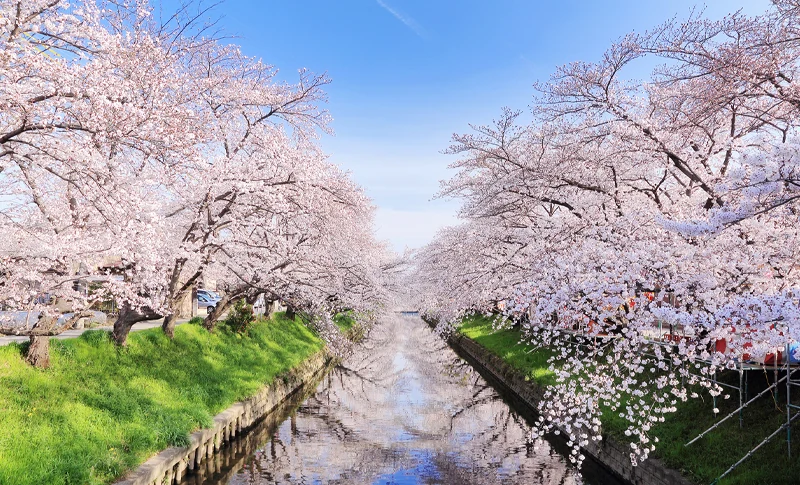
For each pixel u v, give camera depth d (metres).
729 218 5.68
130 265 9.41
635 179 12.09
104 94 6.67
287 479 10.88
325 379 22.97
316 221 15.39
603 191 11.09
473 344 28.09
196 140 8.69
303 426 15.05
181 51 10.45
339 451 12.78
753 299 5.82
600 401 11.55
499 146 12.76
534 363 17.64
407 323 61.94
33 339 9.92
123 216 7.26
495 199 12.70
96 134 6.68
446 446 13.24
